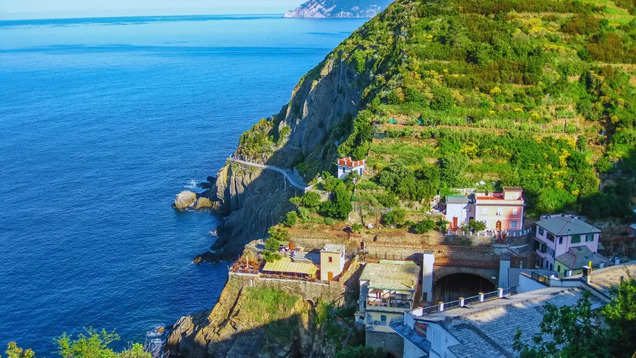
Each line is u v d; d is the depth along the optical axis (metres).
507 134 131.38
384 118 138.38
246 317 107.62
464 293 111.31
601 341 52.16
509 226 115.19
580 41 159.88
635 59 153.12
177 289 133.38
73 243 155.50
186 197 184.25
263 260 115.31
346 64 177.25
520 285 84.81
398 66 154.38
